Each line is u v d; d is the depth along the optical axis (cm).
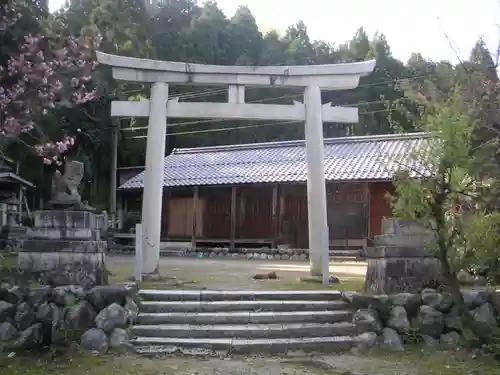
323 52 4447
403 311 852
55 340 786
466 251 817
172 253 2512
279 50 4222
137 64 1296
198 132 3584
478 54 1073
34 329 792
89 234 891
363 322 836
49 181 3164
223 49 3966
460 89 885
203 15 4141
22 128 1236
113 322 798
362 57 4141
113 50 3020
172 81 1310
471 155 823
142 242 1187
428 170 882
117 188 2964
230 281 1161
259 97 3681
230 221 2603
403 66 3788
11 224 2473
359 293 903
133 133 3775
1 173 2422
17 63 1191
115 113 1299
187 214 2717
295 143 2869
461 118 809
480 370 709
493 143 853
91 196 3403
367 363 738
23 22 1452
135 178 2922
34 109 1322
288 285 1080
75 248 872
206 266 1706
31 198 3139
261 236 2542
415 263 907
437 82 1058
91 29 2303
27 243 873
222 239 2592
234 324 839
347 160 2420
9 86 1295
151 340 782
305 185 2433
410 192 827
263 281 1167
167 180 2656
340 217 2375
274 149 2878
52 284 857
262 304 889
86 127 3059
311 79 1330
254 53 4103
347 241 2345
